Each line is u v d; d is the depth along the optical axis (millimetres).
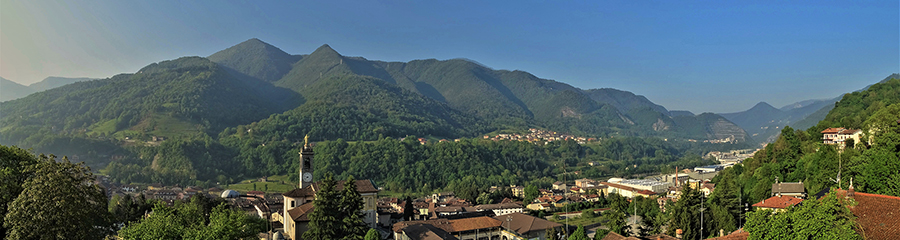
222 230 64750
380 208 155875
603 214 178250
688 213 98750
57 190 59094
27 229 57844
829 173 108062
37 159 71000
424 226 112250
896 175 82812
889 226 52656
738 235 59812
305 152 130625
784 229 51344
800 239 49188
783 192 109250
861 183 90312
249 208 159750
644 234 110188
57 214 58656
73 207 60094
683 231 97438
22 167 66375
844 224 49094
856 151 116250
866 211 55938
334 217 99688
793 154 148500
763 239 53469
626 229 110500
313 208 107000
